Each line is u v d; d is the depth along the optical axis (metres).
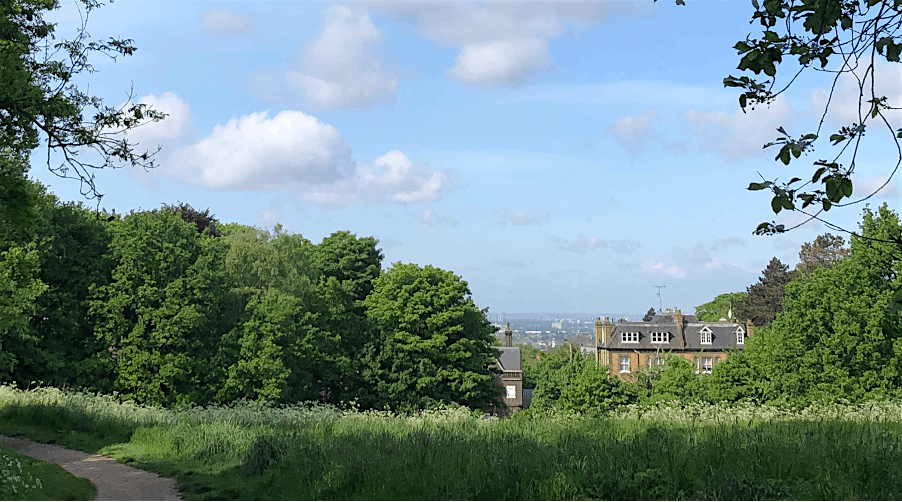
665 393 55.44
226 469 16.30
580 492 11.03
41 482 13.52
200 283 40.94
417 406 50.28
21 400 25.89
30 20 15.27
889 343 38.50
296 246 58.31
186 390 40.62
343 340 53.84
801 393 40.38
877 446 12.27
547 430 18.27
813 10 5.37
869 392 37.56
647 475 11.08
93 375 38.69
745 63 5.49
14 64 13.91
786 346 42.59
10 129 14.11
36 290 29.50
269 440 16.91
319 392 52.53
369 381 51.97
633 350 96.50
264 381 42.19
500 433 17.44
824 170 5.13
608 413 22.52
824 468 11.26
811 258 110.50
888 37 5.09
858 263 39.91
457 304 54.50
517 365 98.00
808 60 5.41
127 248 40.31
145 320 39.62
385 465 13.65
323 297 52.69
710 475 11.12
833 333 40.09
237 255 52.00
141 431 21.66
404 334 52.03
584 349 155.38
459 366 53.53
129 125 14.44
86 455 19.17
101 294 39.50
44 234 37.19
